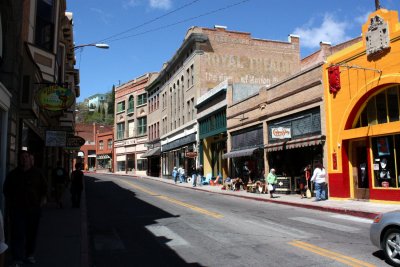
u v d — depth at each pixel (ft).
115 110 255.50
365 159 61.16
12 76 34.19
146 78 221.87
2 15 33.42
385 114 57.31
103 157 274.36
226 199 73.15
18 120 37.45
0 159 31.55
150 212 51.88
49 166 69.36
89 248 30.76
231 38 140.15
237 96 110.93
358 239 31.99
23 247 24.13
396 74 53.67
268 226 39.19
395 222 23.54
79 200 56.24
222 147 121.08
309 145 70.74
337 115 64.80
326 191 66.03
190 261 26.07
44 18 53.47
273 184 71.31
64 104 42.65
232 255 27.20
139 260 26.84
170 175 171.73
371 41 57.88
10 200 24.12
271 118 85.40
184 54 151.43
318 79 69.26
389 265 23.65
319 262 24.61
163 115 186.29
